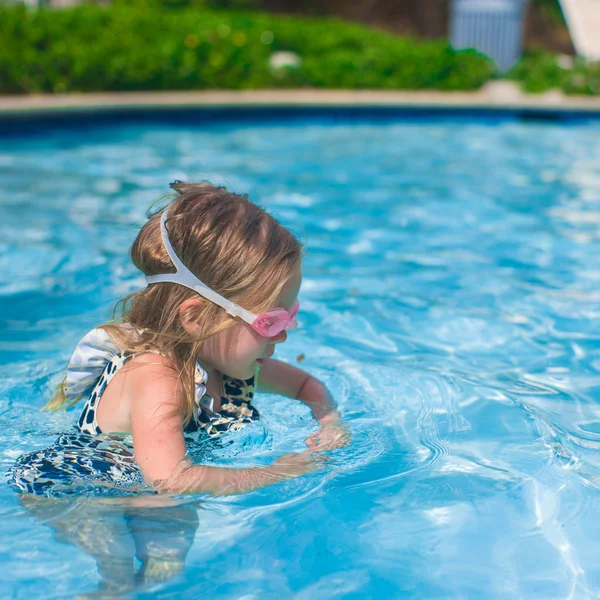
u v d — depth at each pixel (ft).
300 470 6.93
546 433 7.71
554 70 41.65
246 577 5.61
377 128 33.47
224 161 24.07
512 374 9.26
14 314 11.25
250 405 7.60
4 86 32.40
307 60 41.04
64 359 9.58
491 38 44.98
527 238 15.76
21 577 5.56
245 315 6.73
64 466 6.79
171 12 44.50
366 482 6.79
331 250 14.76
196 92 37.17
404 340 10.36
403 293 12.30
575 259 14.29
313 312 11.37
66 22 35.91
